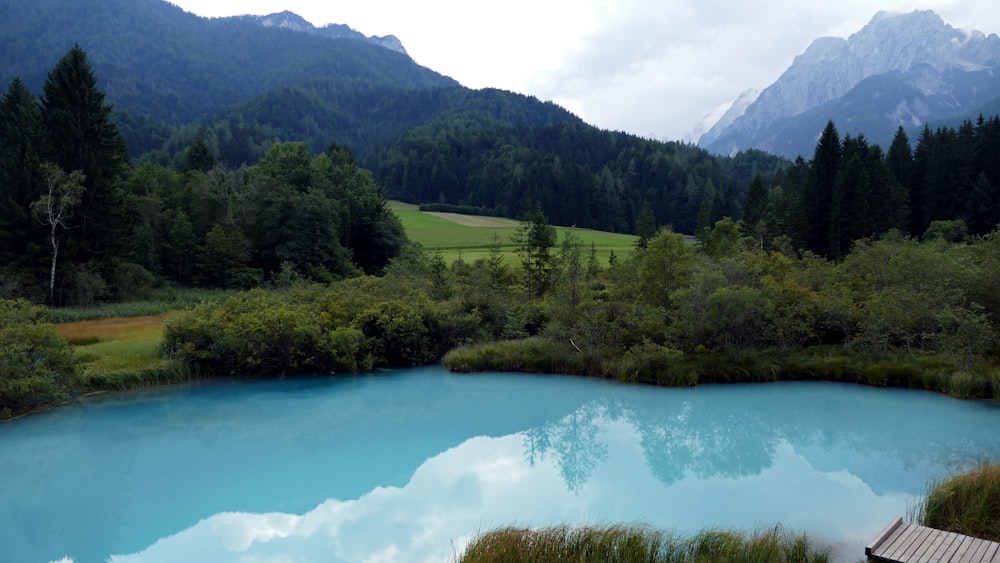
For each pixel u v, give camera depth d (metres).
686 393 21.53
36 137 43.09
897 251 31.09
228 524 11.35
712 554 9.16
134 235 50.34
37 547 10.52
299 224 57.50
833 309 25.33
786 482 13.33
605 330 25.86
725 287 24.70
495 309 30.88
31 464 14.55
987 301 24.45
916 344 24.64
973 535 9.94
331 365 24.98
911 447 15.60
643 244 57.38
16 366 18.23
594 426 18.00
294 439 16.62
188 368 23.17
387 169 164.75
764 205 73.06
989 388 20.05
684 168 151.50
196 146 77.81
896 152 72.06
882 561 8.93
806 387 22.03
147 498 12.56
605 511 11.78
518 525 11.12
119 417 18.47
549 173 137.25
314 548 10.34
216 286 54.75
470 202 152.75
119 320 35.56
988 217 60.12
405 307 27.56
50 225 41.97
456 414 19.27
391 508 12.04
